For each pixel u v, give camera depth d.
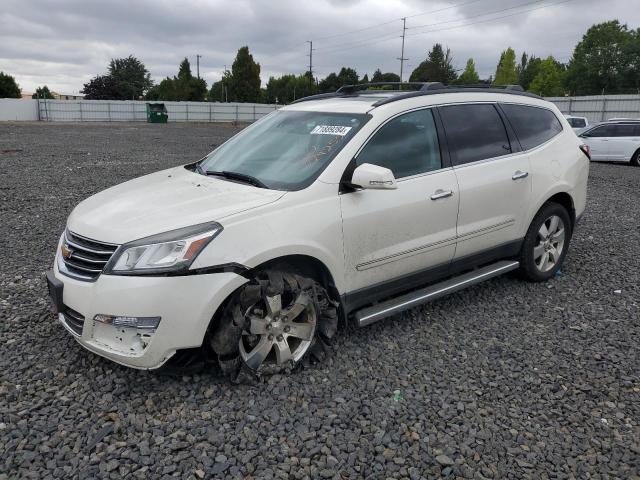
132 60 117.69
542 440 3.08
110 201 3.84
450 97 4.72
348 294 3.93
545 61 83.88
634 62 78.06
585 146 5.90
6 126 40.50
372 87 5.20
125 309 3.14
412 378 3.69
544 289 5.44
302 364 3.74
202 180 4.10
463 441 3.05
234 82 86.44
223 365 3.37
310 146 4.11
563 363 3.95
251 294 3.34
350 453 2.92
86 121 56.19
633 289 5.48
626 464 2.90
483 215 4.73
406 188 4.13
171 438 2.99
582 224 8.50
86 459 2.80
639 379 3.75
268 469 2.78
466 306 4.97
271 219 3.46
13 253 6.24
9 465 2.73
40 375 3.55
